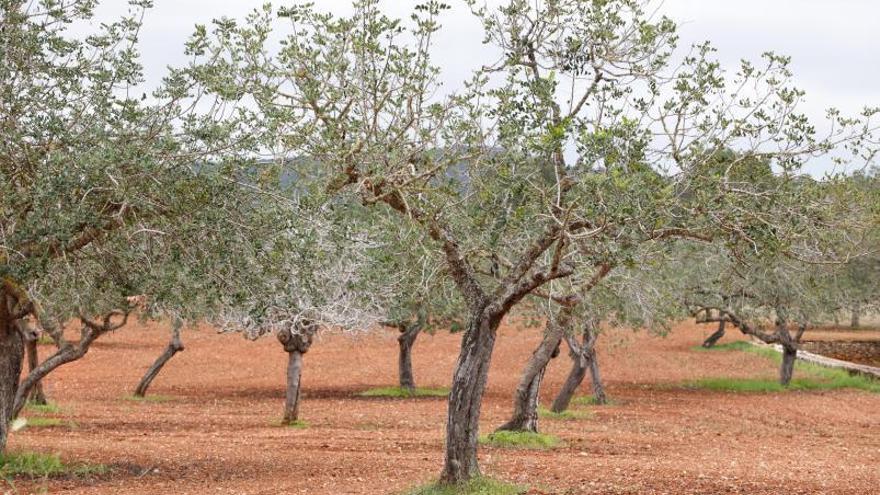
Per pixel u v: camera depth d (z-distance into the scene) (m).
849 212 14.27
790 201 13.73
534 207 13.70
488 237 14.08
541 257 19.08
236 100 13.28
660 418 31.45
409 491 15.34
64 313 22.09
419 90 13.03
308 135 13.19
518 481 16.95
